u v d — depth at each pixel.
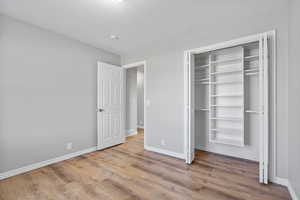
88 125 3.25
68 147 2.89
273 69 1.99
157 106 3.26
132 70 5.11
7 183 2.00
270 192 1.79
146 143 3.47
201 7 1.98
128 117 4.96
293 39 1.70
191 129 2.66
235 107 2.93
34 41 2.45
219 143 3.13
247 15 2.16
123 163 2.66
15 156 2.24
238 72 2.89
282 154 1.93
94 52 3.39
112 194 1.77
